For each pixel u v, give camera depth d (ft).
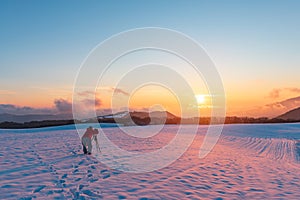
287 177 31.35
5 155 41.09
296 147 70.64
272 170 35.73
